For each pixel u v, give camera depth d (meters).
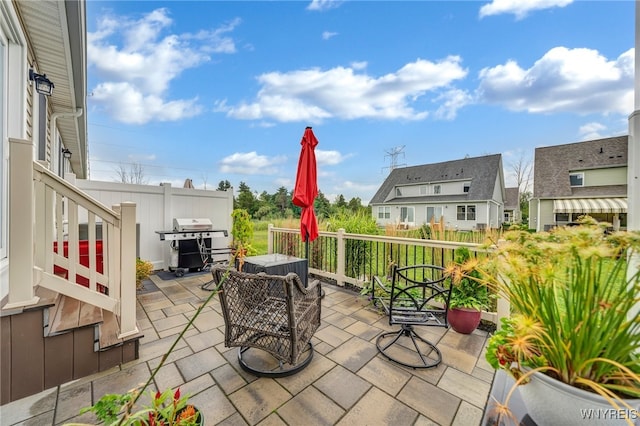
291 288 1.88
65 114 5.05
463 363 2.28
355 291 4.30
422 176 20.66
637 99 1.38
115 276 2.34
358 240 4.49
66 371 1.96
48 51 3.41
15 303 1.79
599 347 0.78
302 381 2.02
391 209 21.14
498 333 1.00
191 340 2.62
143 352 2.38
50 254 2.05
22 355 1.82
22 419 1.64
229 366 2.19
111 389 1.90
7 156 2.52
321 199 21.78
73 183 4.54
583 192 13.51
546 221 14.23
